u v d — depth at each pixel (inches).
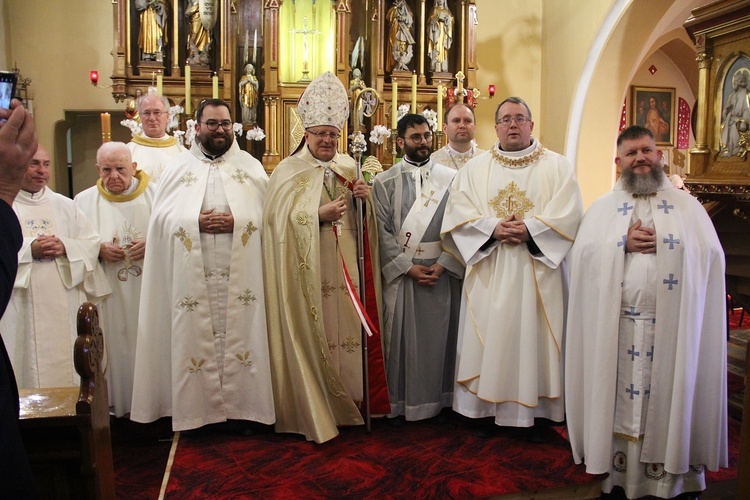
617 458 116.7
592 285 117.9
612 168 270.1
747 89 137.6
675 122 353.1
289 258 133.5
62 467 76.5
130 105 233.0
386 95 265.1
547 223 125.2
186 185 137.8
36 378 133.3
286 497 108.3
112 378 148.3
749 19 134.8
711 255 112.9
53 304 135.3
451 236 138.8
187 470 118.1
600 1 254.4
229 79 247.3
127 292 148.0
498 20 299.9
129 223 150.4
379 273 141.3
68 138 295.4
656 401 112.1
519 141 133.3
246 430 135.0
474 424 137.6
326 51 262.2
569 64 276.5
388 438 133.9
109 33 271.9
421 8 263.7
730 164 142.3
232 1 245.8
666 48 342.3
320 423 128.3
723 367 113.7
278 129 249.4
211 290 135.0
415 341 140.3
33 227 135.8
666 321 111.3
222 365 135.3
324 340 132.9
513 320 128.0
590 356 117.5
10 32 264.2
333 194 139.7
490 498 110.9
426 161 147.3
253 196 139.4
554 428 140.1
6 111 53.6
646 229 114.1
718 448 114.0
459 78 255.6
